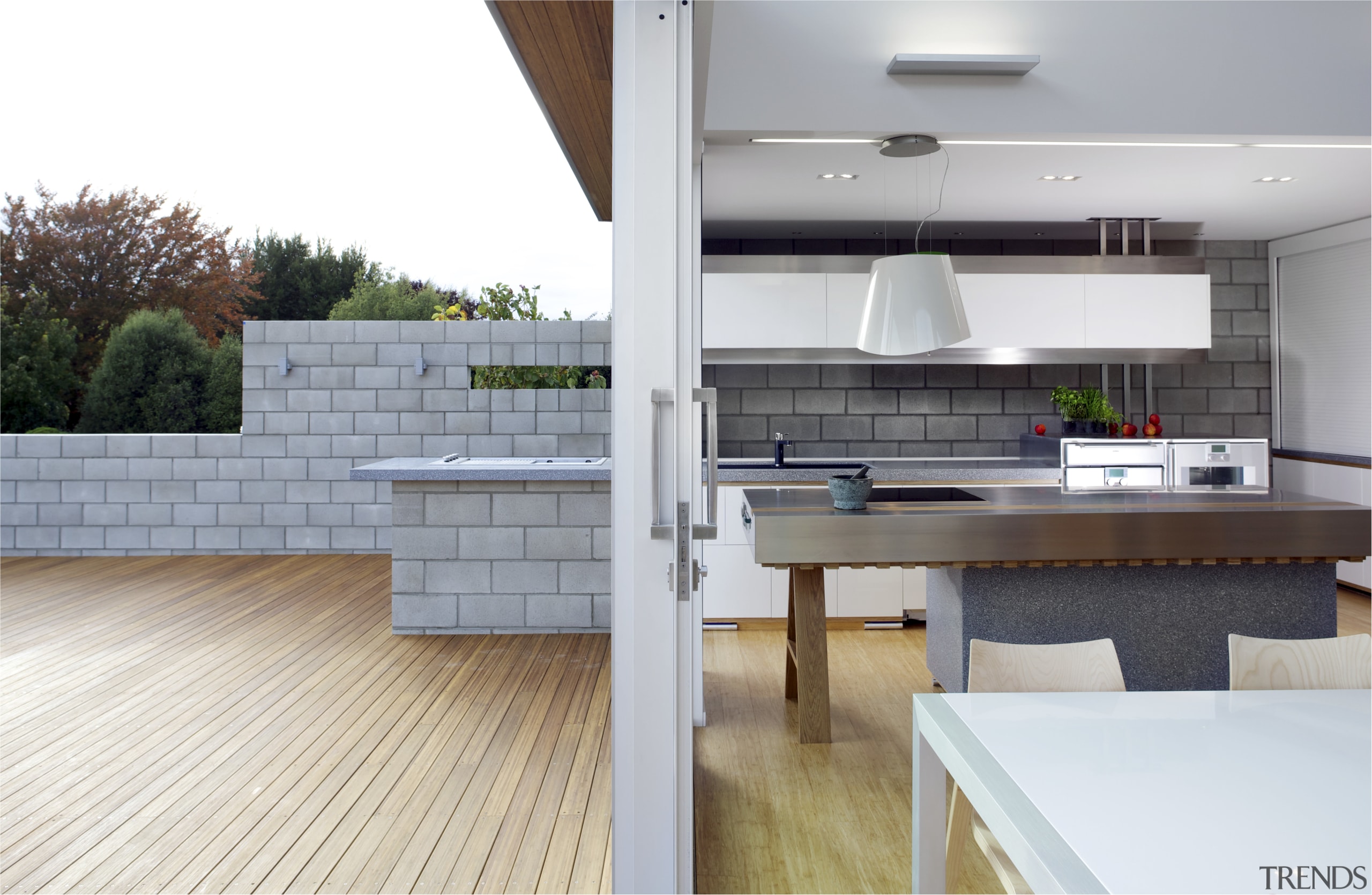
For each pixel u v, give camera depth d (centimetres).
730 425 621
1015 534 327
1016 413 626
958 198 490
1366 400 546
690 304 194
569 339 712
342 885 233
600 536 484
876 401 623
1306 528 329
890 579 507
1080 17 358
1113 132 360
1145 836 131
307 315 1203
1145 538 328
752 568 505
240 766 308
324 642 468
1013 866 184
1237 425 630
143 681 402
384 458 713
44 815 271
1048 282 560
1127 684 346
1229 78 362
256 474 712
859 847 260
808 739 340
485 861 245
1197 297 562
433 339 710
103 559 699
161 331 973
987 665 216
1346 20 363
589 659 438
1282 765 156
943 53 357
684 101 192
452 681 403
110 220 1160
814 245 611
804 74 358
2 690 388
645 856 195
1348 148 391
